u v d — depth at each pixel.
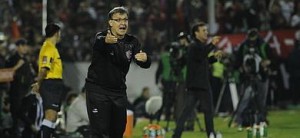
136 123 46.62
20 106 35.84
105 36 22.05
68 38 59.25
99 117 22.28
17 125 36.38
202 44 32.53
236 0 62.72
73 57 58.00
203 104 32.44
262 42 42.69
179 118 32.91
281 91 58.19
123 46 22.28
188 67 32.69
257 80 41.44
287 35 58.94
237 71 49.12
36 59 45.78
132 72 58.22
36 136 35.22
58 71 30.61
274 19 61.06
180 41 41.84
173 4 61.34
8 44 55.78
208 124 32.41
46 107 30.34
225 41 56.91
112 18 22.14
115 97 22.44
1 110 37.16
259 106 41.34
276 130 39.66
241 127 41.28
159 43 59.66
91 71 22.47
